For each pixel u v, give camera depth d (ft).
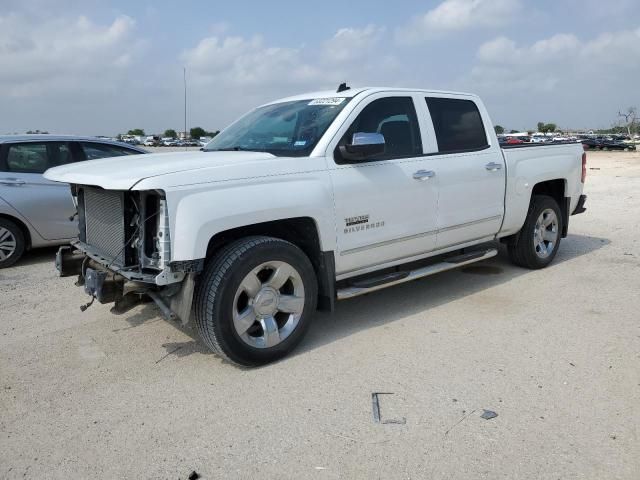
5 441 10.00
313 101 15.89
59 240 24.26
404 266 17.22
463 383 11.77
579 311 16.12
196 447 9.68
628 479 8.54
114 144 26.14
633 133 339.57
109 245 13.14
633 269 20.76
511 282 19.30
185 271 11.37
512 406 10.77
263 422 10.43
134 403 11.25
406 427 10.12
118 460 9.36
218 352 12.50
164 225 11.23
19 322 16.17
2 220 22.53
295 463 9.14
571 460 9.04
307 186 13.17
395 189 15.02
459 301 17.26
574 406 10.71
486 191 17.83
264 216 12.35
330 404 11.03
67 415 10.84
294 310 13.24
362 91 15.23
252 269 12.25
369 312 16.44
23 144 23.43
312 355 13.42
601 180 62.18
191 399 11.37
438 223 16.42
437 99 17.01
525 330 14.71
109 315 16.61
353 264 14.60
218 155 13.44
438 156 16.43
